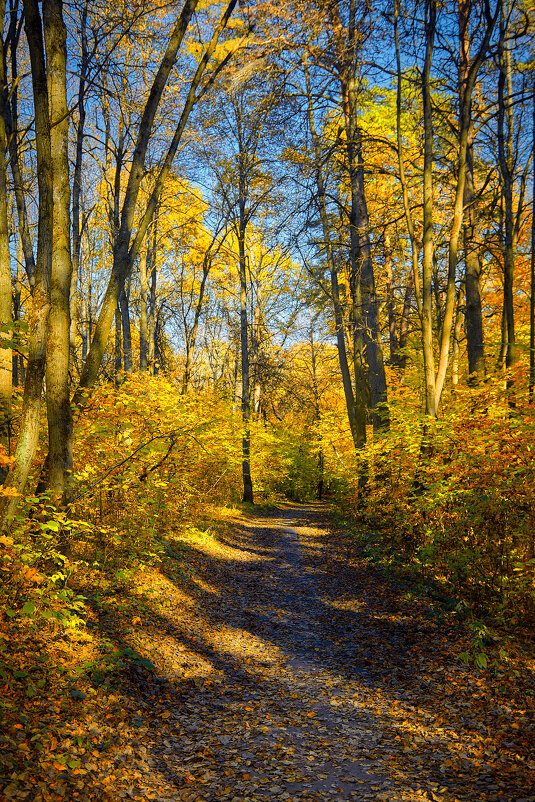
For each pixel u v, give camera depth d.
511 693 5.11
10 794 3.30
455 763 4.20
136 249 8.46
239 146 21.48
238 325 33.00
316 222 14.64
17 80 9.55
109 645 5.77
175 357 34.94
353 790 4.01
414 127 14.38
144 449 8.57
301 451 36.25
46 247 6.46
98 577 7.80
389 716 5.22
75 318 14.66
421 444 10.36
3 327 6.09
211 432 12.34
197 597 9.38
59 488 6.89
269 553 15.19
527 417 7.98
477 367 13.73
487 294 17.73
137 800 3.80
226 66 11.17
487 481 7.57
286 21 10.66
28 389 6.23
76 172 13.77
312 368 36.81
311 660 7.09
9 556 5.30
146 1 10.95
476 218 14.05
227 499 23.86
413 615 7.89
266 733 5.03
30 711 4.25
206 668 6.62
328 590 10.55
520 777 3.85
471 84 10.48
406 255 19.66
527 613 6.73
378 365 15.80
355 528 17.08
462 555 7.98
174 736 4.88
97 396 8.93
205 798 3.95
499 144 11.23
